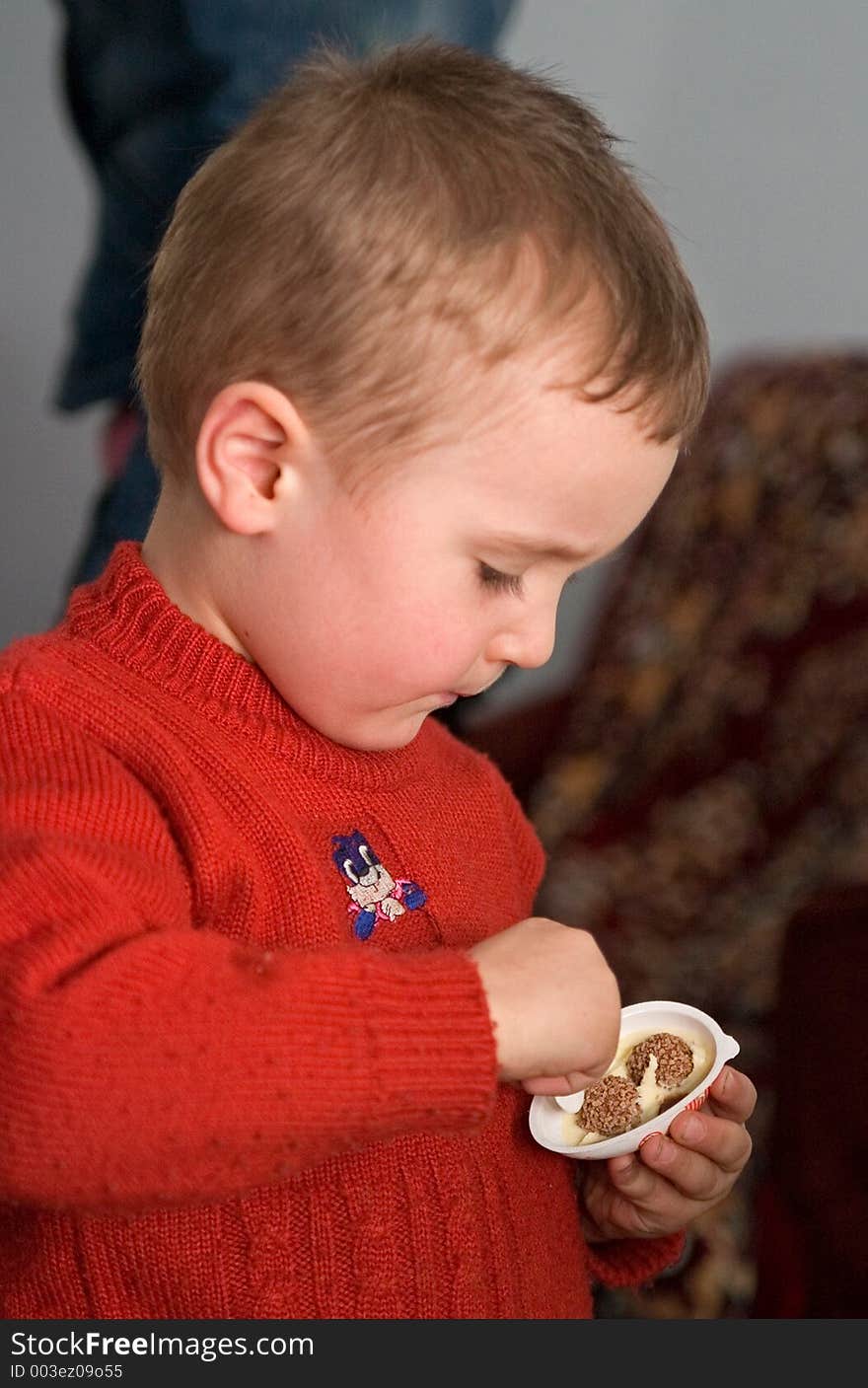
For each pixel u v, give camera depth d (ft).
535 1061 2.56
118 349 5.85
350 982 2.39
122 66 5.21
